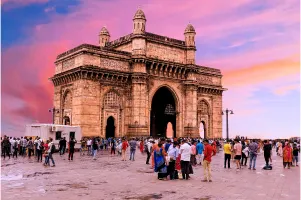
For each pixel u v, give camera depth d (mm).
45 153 32938
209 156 23812
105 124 64688
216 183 22656
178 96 75312
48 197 17281
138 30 68875
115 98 66625
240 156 32656
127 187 20594
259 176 26594
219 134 85125
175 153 24688
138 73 67250
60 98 69438
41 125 49781
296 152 36375
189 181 23547
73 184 21562
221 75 87062
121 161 38438
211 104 84438
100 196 17656
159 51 72375
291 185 21875
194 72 77375
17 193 18344
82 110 61312
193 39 77438
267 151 32500
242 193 18844
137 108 66812
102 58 65062
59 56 71875
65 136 52281
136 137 64312
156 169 24078
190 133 74938
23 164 34312
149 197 17516
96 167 31812
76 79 63750
